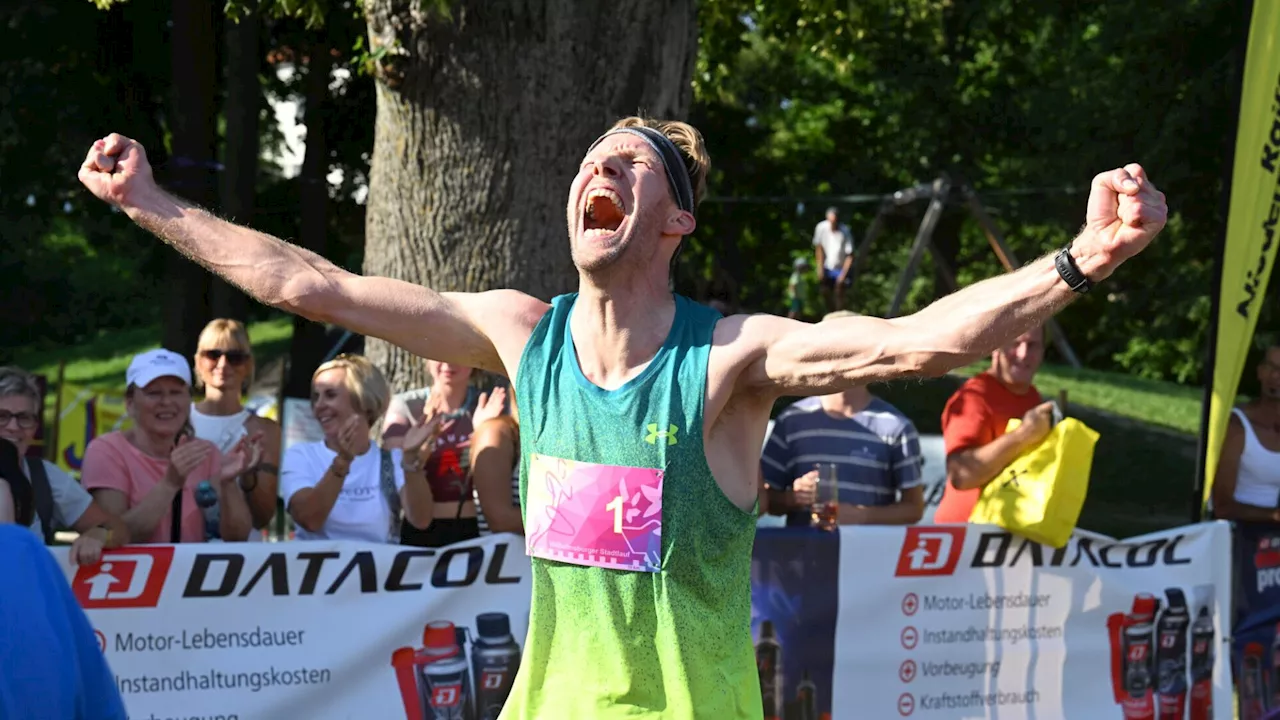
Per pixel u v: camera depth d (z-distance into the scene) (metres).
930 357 2.07
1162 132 15.24
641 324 2.28
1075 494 4.63
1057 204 19.09
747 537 2.32
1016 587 4.70
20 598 1.95
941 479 7.67
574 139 5.63
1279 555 5.20
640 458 2.23
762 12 10.01
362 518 4.28
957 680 4.62
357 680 4.02
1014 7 18.27
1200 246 16.80
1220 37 15.13
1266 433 5.43
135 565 3.81
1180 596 4.97
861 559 4.50
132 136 13.99
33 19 13.07
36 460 3.83
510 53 5.54
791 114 23.88
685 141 2.41
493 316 2.41
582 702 2.25
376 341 5.95
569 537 2.26
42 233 18.06
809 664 4.44
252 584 3.92
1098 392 15.73
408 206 5.72
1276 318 14.80
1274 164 5.25
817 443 4.86
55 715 1.94
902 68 19.88
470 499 4.58
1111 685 4.83
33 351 24.50
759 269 24.09
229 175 12.32
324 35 12.89
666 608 2.22
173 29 11.67
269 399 7.53
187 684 3.85
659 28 5.71
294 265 2.36
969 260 30.06
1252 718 5.15
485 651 4.16
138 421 4.16
